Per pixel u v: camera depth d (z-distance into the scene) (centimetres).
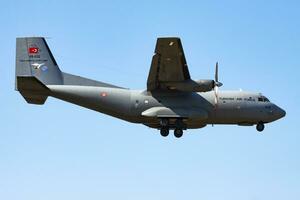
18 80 8906
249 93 9556
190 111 9212
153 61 8494
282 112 9569
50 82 9488
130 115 9319
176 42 8044
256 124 9669
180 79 8912
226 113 9412
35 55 9556
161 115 9181
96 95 9300
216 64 9312
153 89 9294
